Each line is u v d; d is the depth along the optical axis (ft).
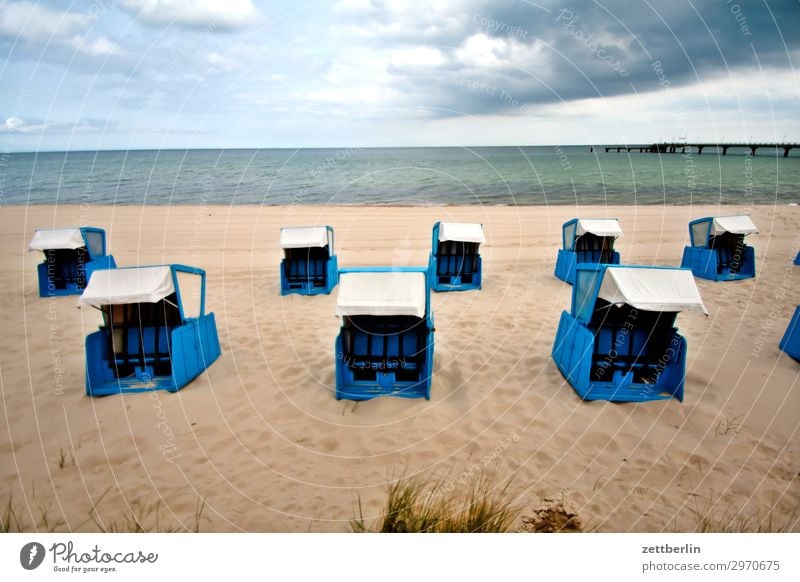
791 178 124.26
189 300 31.86
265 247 48.85
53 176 157.28
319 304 30.83
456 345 24.09
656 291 17.16
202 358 20.98
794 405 18.01
